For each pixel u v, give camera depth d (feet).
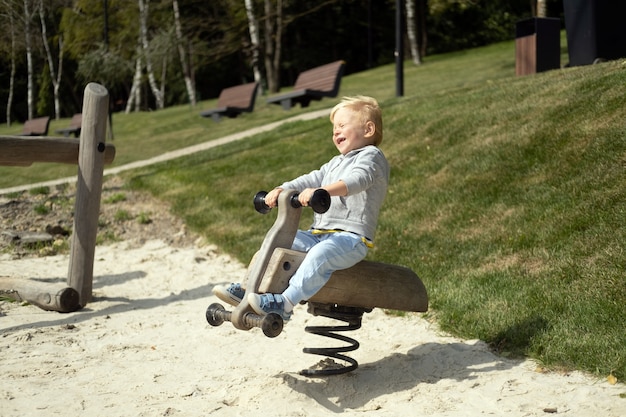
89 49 111.65
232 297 12.55
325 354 14.14
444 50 132.46
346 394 13.25
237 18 103.40
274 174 35.73
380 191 13.24
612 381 12.62
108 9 108.06
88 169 22.17
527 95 30.86
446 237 22.29
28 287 21.63
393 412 12.25
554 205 20.90
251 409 12.62
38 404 13.03
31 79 119.55
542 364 13.88
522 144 25.75
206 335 18.11
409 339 16.67
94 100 22.50
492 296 17.58
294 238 12.99
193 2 106.11
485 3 128.57
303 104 43.52
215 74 150.00
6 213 34.35
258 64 97.14
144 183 39.37
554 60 42.24
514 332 15.40
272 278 12.24
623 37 37.40
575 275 17.02
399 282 14.19
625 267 16.33
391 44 145.89
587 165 21.99
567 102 27.04
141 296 22.84
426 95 41.88
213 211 32.58
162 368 15.44
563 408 11.87
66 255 29.25
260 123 57.31
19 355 16.34
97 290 23.76
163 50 100.22
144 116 93.97
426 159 29.35
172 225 32.40
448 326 16.88
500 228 21.22
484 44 130.82
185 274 25.35
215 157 41.96
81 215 21.98
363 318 18.85
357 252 12.76
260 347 16.90
